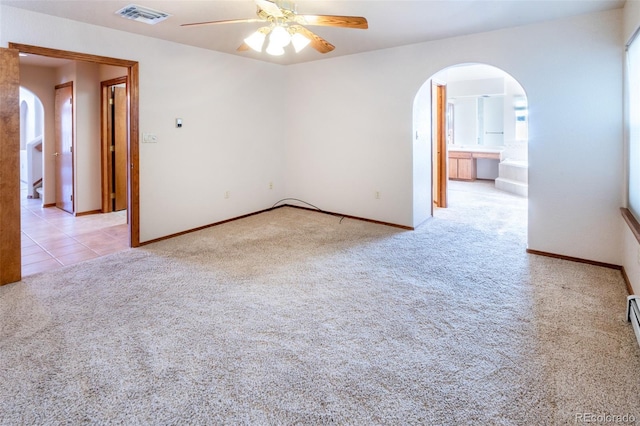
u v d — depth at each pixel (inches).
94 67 222.2
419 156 193.6
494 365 77.5
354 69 198.8
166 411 64.8
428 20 137.9
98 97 225.5
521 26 143.9
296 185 235.1
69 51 135.4
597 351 81.8
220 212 200.2
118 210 235.5
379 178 197.5
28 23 125.3
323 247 159.3
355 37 162.2
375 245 162.1
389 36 160.2
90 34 140.6
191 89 179.2
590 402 66.4
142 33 154.1
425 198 205.6
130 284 120.2
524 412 64.3
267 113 222.1
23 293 112.8
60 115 230.5
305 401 67.4
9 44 121.4
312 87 217.9
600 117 131.3
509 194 292.7
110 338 88.0
